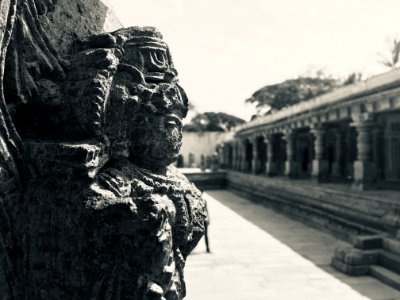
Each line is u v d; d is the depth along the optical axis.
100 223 1.82
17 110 2.24
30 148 2.12
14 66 2.10
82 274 1.85
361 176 11.31
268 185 17.61
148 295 1.91
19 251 2.15
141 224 1.86
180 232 2.43
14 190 2.13
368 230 8.95
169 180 2.41
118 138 2.21
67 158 1.94
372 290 6.06
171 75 2.49
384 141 14.99
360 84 10.73
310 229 11.28
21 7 2.15
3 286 2.14
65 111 2.18
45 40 2.26
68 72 2.27
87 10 2.75
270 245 9.16
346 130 17.84
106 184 2.02
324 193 11.98
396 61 27.22
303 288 6.16
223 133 40.69
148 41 2.45
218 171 26.69
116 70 2.26
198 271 7.05
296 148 23.33
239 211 14.98
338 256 7.21
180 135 2.51
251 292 5.98
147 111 2.26
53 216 1.96
